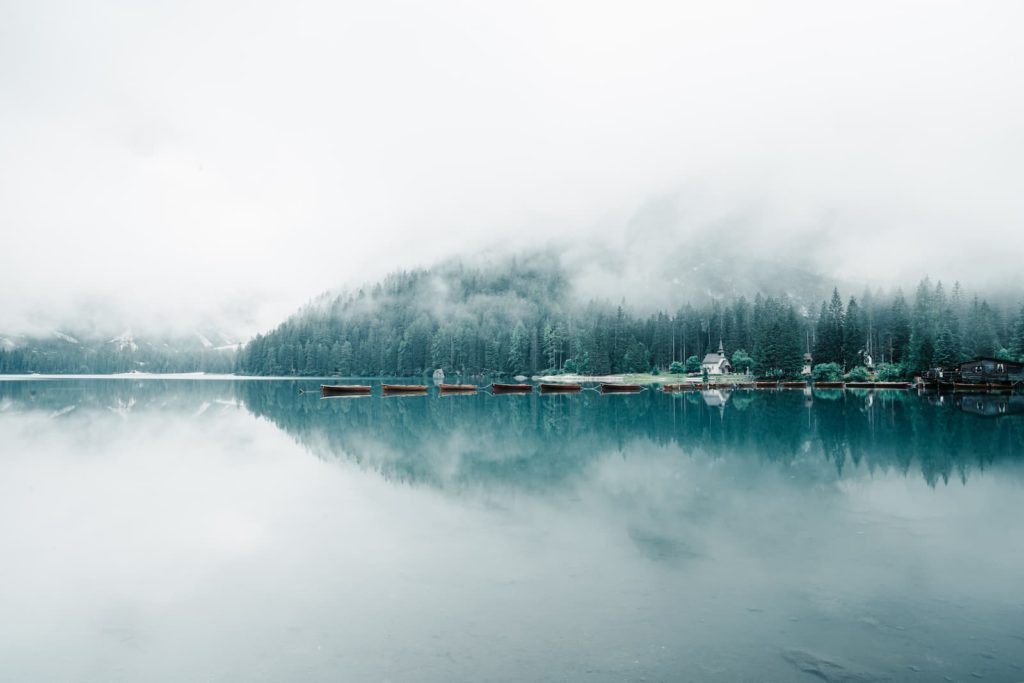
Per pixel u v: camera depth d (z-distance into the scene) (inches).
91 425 2142.0
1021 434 1690.5
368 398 3912.4
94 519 843.4
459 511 856.9
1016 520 780.0
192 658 447.5
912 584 558.9
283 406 3157.0
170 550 701.3
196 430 1977.1
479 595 543.8
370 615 508.1
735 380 5487.2
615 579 578.6
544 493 972.6
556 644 448.8
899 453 1354.6
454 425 2116.1
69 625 508.4
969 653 428.8
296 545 707.4
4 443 1658.5
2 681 422.0
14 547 717.3
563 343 7795.3
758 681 394.6
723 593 540.7
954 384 3895.2
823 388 4456.2
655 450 1440.7
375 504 909.2
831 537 709.3
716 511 841.5
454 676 407.8
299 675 417.1
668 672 406.3
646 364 6633.9
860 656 425.7
